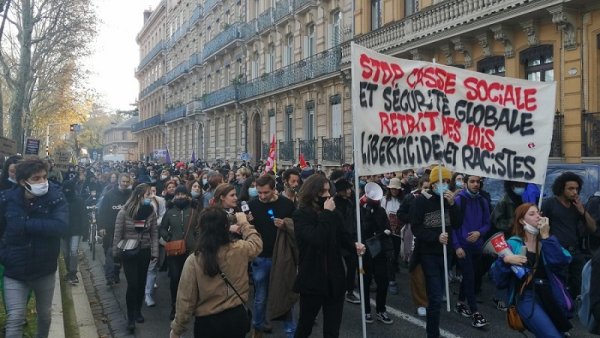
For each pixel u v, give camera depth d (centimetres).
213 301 360
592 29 1191
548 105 625
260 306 566
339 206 645
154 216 681
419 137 582
